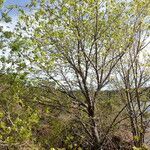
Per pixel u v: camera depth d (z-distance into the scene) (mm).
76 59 19234
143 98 21391
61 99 19703
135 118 20125
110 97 21703
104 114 20719
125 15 19203
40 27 18156
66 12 17969
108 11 18656
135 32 19859
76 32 18312
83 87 19859
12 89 16469
